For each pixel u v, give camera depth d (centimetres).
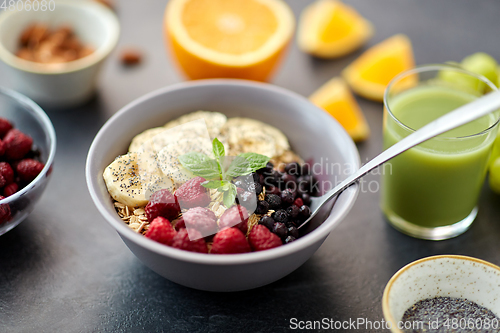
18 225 45
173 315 40
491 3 66
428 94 45
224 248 37
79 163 49
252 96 47
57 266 43
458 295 38
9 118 47
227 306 41
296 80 58
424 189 42
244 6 57
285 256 36
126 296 41
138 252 37
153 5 65
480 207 47
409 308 38
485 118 42
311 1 66
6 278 42
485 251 44
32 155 45
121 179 41
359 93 57
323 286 42
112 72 58
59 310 40
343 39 61
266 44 53
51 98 53
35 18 56
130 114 44
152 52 60
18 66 50
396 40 60
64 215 46
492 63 53
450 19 64
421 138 38
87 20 56
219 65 51
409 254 44
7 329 39
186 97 46
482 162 41
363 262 44
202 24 55
